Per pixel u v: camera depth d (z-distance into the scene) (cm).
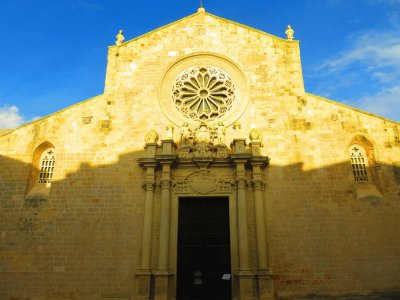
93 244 2062
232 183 2159
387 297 1898
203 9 2625
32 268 2014
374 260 1989
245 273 1920
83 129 2330
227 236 2112
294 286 1950
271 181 2172
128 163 2245
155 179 2183
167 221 2055
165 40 2556
